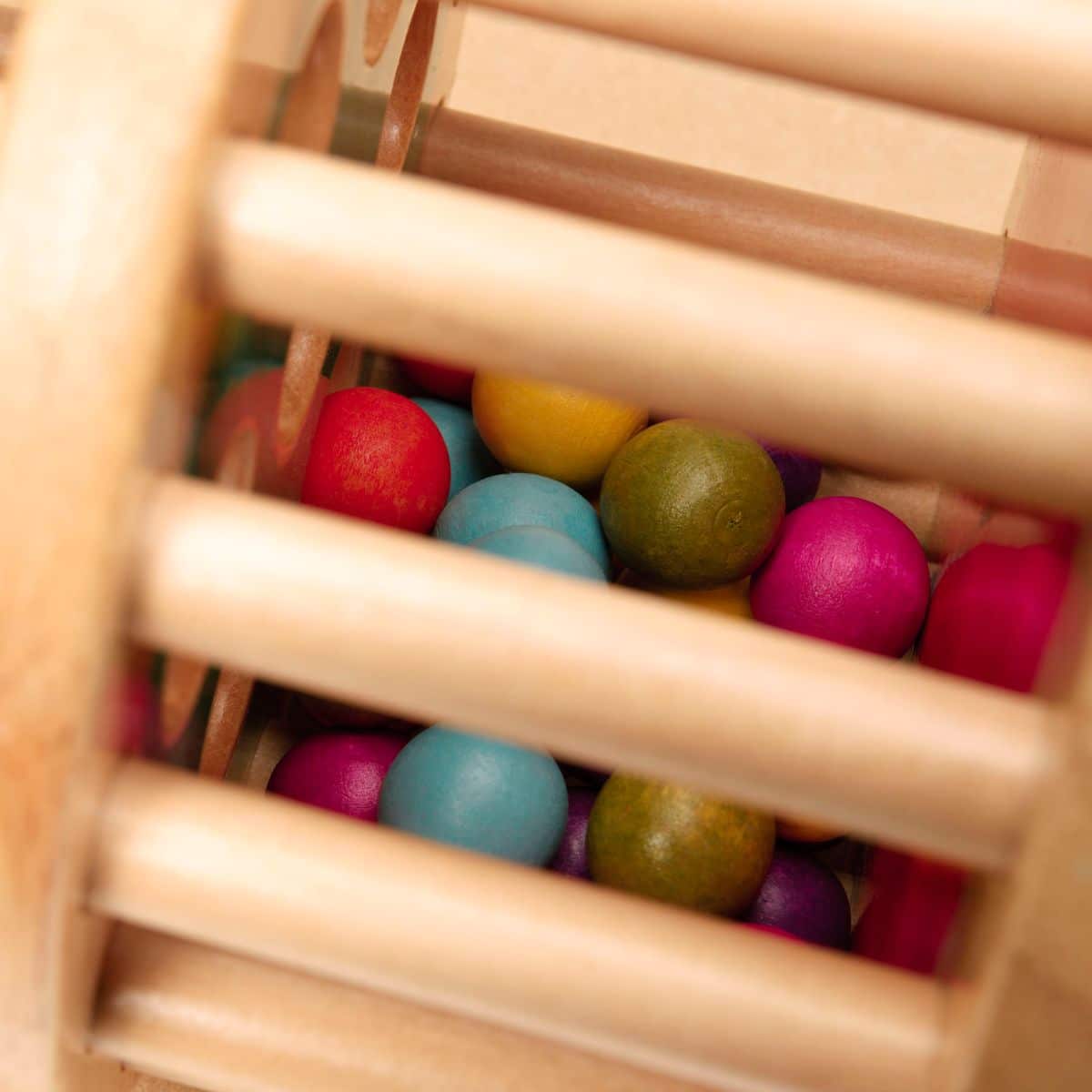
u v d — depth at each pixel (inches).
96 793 8.7
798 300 8.0
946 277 13.8
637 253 8.0
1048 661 8.3
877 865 13.3
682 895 13.2
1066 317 10.7
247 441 10.8
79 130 7.4
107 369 7.4
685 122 17.2
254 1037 10.2
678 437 14.0
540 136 14.1
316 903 9.1
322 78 10.6
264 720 14.3
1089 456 7.8
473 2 9.2
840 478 15.0
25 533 7.4
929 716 8.1
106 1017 10.1
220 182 7.8
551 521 14.1
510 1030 10.3
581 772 14.2
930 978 9.7
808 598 13.9
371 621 8.1
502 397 14.4
